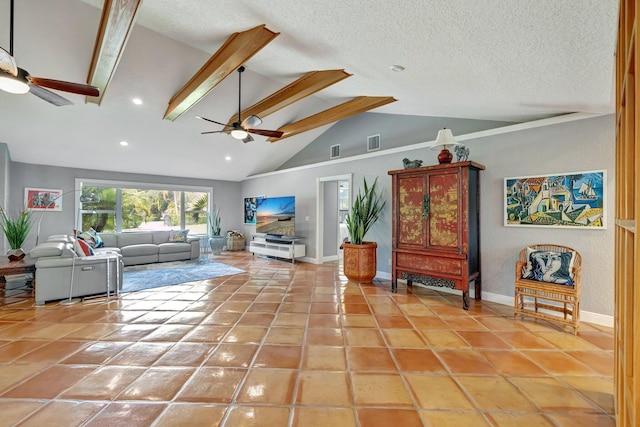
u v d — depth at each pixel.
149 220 7.48
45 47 3.30
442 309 3.48
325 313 3.33
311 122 5.28
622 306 1.07
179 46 3.71
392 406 1.74
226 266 6.18
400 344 2.55
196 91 3.86
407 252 4.02
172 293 4.13
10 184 5.61
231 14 2.24
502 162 3.70
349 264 4.80
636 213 0.68
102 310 3.40
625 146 0.98
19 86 2.35
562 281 2.88
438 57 2.12
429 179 3.81
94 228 6.65
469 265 3.54
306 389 1.90
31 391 1.86
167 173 7.52
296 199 7.04
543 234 3.37
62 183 6.21
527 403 1.78
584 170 3.09
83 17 3.11
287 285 4.60
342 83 3.50
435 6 1.47
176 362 2.23
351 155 5.87
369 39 2.05
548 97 2.66
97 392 1.85
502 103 3.04
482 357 2.33
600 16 1.33
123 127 5.17
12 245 4.05
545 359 2.30
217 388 1.90
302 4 1.76
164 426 1.56
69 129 4.96
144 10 2.59
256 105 4.71
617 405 1.24
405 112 4.62
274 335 2.73
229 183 8.85
